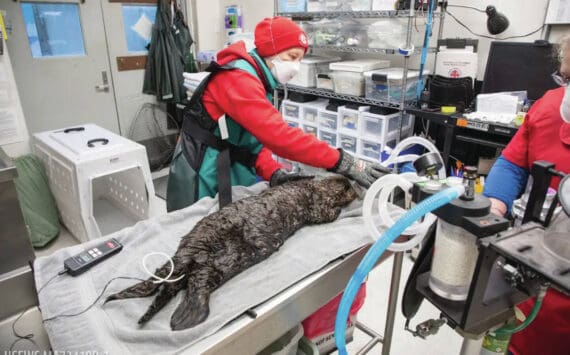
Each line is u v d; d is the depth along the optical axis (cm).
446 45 242
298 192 125
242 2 389
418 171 92
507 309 74
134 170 246
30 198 246
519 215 120
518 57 224
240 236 105
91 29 325
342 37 275
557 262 61
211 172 145
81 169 210
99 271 103
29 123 309
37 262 105
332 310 146
